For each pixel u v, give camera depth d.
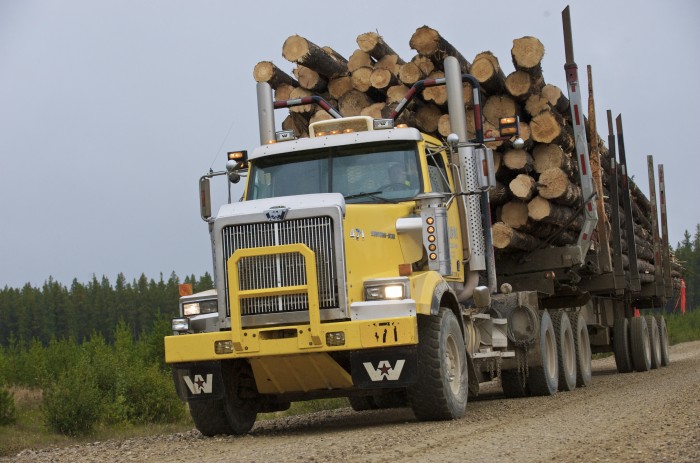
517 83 33.78
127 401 37.59
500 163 33.97
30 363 67.69
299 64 32.88
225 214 22.28
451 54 33.25
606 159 46.59
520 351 32.59
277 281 21.72
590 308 44.06
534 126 34.03
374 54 33.94
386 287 21.66
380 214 23.45
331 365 21.98
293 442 20.58
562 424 21.48
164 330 59.62
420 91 31.45
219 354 22.14
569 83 36.78
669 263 60.50
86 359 40.72
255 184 26.05
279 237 21.89
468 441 18.70
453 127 29.14
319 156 25.83
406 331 21.20
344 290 21.48
